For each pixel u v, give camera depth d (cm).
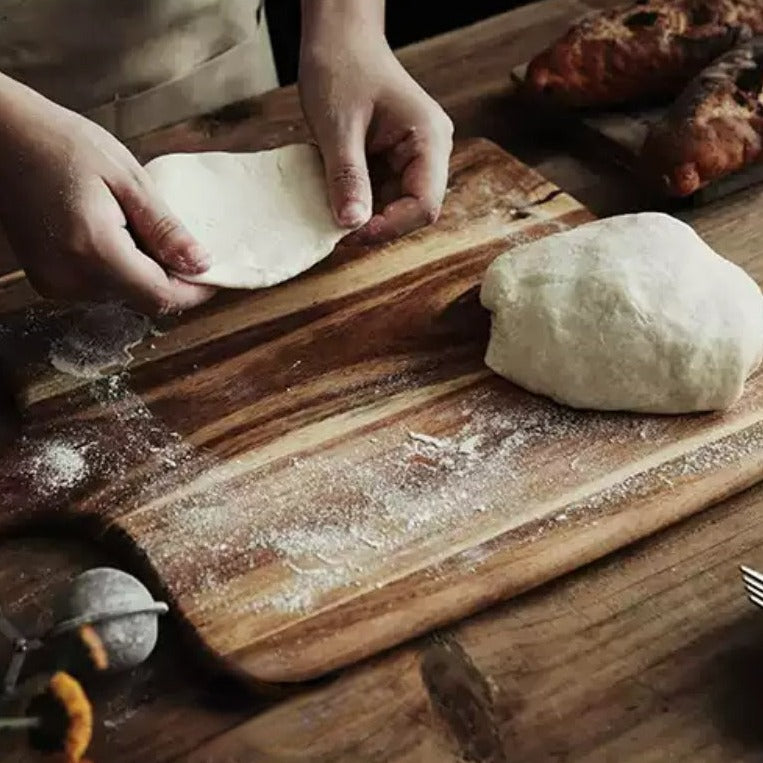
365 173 106
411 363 100
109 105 135
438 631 81
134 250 96
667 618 80
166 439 95
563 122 125
